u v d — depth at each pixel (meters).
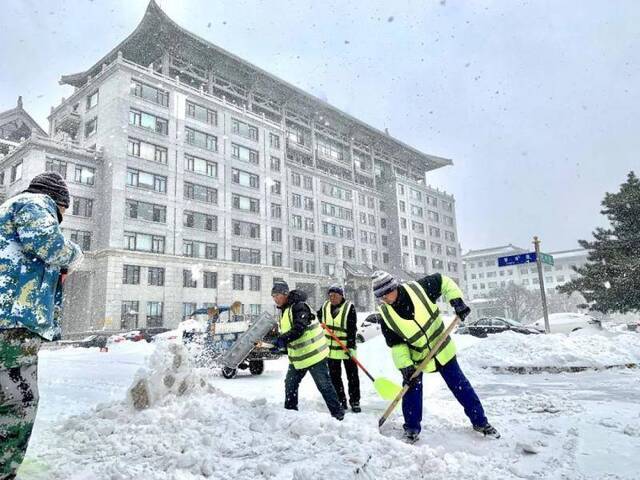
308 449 2.96
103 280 32.38
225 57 44.91
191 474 2.62
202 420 3.55
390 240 62.31
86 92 38.88
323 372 4.16
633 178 22.17
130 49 42.78
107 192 34.09
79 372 10.00
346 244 55.38
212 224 40.12
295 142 54.56
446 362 3.63
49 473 2.64
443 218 71.38
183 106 39.97
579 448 3.13
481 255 108.44
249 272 41.81
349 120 59.12
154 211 36.22
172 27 39.97
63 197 2.58
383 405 5.32
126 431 3.44
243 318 12.16
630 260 20.17
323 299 50.03
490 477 2.53
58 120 39.97
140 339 25.94
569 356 8.24
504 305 73.19
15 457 2.14
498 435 3.51
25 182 32.12
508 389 6.28
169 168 37.69
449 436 3.57
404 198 64.88
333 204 55.09
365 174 63.19
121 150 34.84
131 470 2.63
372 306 53.28
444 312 54.59
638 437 3.36
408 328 3.67
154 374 4.16
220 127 42.59
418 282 3.86
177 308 35.56
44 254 2.19
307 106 55.03
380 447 2.85
